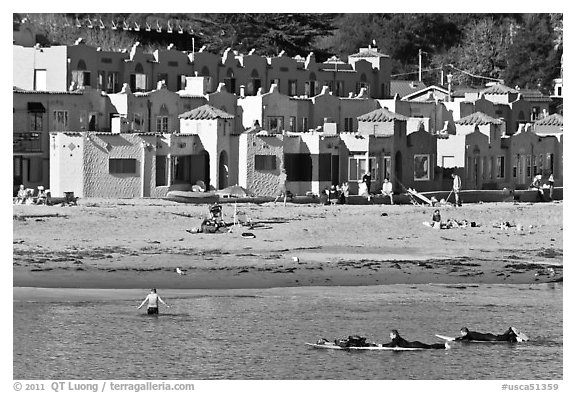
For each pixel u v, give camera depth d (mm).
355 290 161875
